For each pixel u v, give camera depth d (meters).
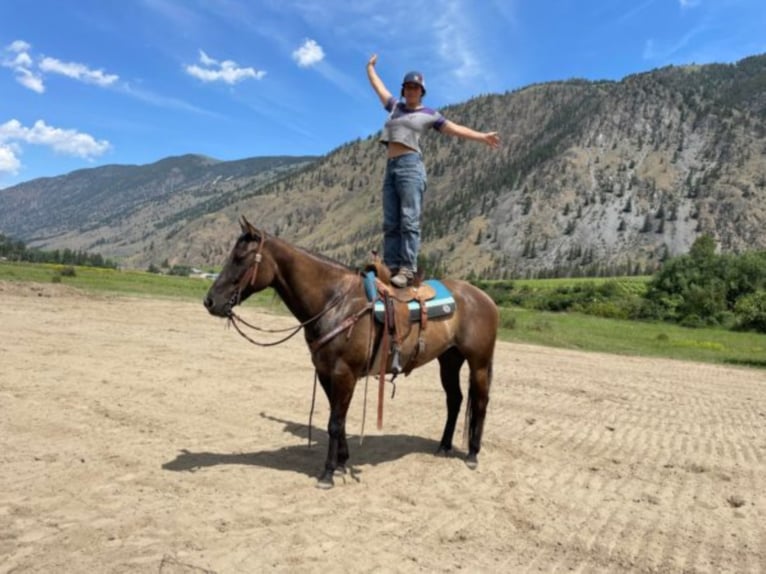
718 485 6.79
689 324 49.84
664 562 4.73
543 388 13.20
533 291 80.50
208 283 56.34
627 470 7.22
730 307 53.59
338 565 4.32
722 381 16.56
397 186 6.52
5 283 27.80
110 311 22.22
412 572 4.30
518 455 7.59
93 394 9.31
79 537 4.48
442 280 7.27
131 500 5.29
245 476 6.13
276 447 7.33
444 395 11.54
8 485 5.47
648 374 17.05
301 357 14.91
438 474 6.64
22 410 8.12
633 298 60.78
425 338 6.52
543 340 25.92
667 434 9.33
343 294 6.09
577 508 5.82
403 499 5.79
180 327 19.12
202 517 5.00
